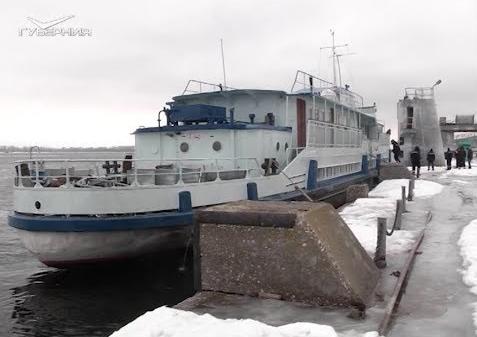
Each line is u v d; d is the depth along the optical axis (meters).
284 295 6.22
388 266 7.87
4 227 20.28
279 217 6.26
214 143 13.61
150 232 10.09
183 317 5.50
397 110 42.22
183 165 13.85
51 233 9.56
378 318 5.61
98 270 10.38
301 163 14.91
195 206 10.84
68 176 9.64
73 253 9.69
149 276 10.52
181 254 11.10
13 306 9.25
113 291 9.77
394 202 15.63
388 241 9.66
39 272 11.68
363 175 22.81
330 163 17.95
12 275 11.51
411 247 9.17
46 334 7.96
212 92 15.75
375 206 14.75
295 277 6.16
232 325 5.15
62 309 9.00
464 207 14.85
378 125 31.42
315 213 6.55
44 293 9.87
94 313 8.77
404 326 5.41
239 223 6.47
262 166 13.34
